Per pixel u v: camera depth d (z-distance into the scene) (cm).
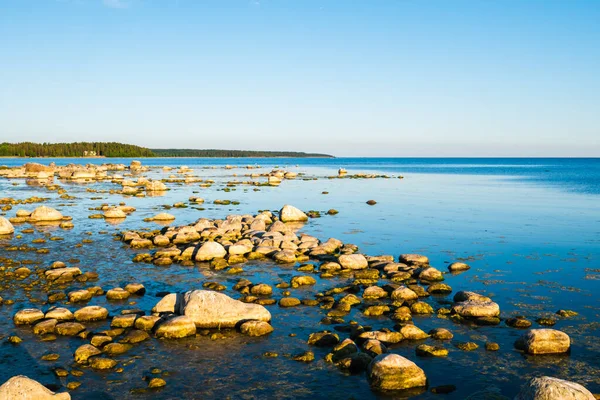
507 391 1241
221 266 2478
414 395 1220
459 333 1612
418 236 3425
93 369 1338
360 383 1277
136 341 1520
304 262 2620
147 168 14588
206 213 4638
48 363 1376
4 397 1068
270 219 4078
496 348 1484
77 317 1703
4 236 3328
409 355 1445
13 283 2162
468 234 3500
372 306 1808
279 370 1345
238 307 1689
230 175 11944
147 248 2962
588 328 1655
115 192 6806
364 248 3017
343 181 9938
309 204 5472
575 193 6900
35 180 9356
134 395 1206
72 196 6166
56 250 2881
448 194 6781
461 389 1252
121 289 2006
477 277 2319
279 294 2031
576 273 2388
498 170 16638
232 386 1257
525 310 1839
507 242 3191
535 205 5328
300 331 1625
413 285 2106
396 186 8481
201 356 1429
